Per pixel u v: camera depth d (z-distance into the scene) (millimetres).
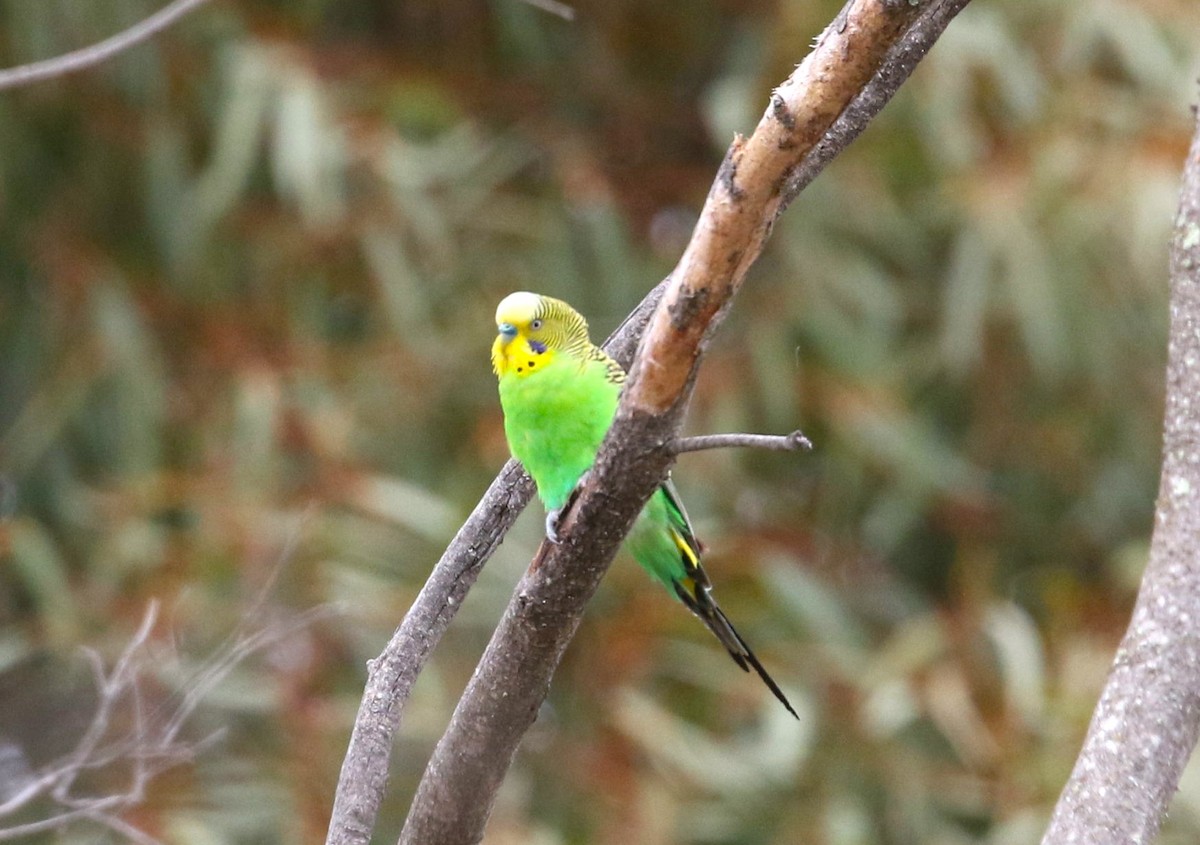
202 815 10727
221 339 12133
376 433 12203
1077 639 11477
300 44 12180
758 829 11211
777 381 12234
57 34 11695
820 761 11367
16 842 11023
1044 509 13633
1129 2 11984
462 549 6059
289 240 12336
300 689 10859
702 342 4375
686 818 11086
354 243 12242
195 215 11914
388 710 5738
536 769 11414
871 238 12703
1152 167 11688
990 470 13578
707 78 13797
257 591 10852
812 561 12664
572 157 12938
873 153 12312
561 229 12750
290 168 10945
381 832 11250
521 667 5059
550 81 13445
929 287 13000
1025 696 10789
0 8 12000
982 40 11680
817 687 11602
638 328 6609
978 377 13094
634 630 11633
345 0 13227
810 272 12445
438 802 5348
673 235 13227
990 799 10953
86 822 10508
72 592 11547
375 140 11805
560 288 12570
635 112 13500
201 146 12570
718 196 4258
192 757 8086
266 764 11031
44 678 12164
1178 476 5184
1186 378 5230
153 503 11477
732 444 4414
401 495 11258
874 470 13094
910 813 11258
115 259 12586
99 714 7367
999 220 11734
